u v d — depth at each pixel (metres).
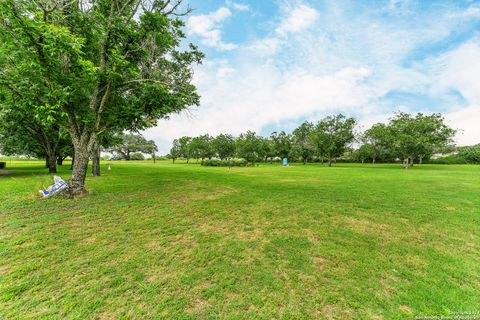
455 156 40.97
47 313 2.16
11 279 2.67
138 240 3.88
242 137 51.09
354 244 3.79
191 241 3.87
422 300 2.38
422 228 4.57
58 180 7.19
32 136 15.33
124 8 7.88
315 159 51.44
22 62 5.79
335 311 2.23
